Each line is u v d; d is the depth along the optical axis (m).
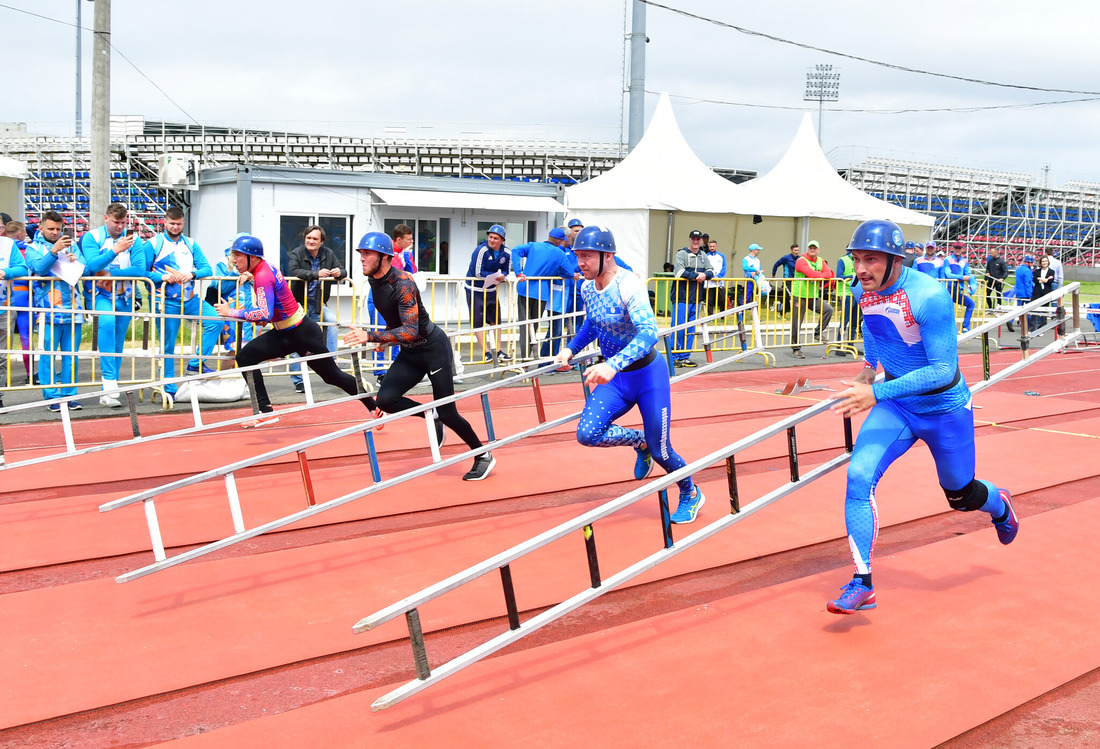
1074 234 44.69
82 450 6.43
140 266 9.82
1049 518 5.93
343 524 5.74
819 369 13.79
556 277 12.36
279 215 19.17
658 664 3.75
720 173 36.25
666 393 5.35
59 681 3.60
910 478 7.01
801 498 6.41
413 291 6.46
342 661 3.83
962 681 3.61
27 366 10.20
